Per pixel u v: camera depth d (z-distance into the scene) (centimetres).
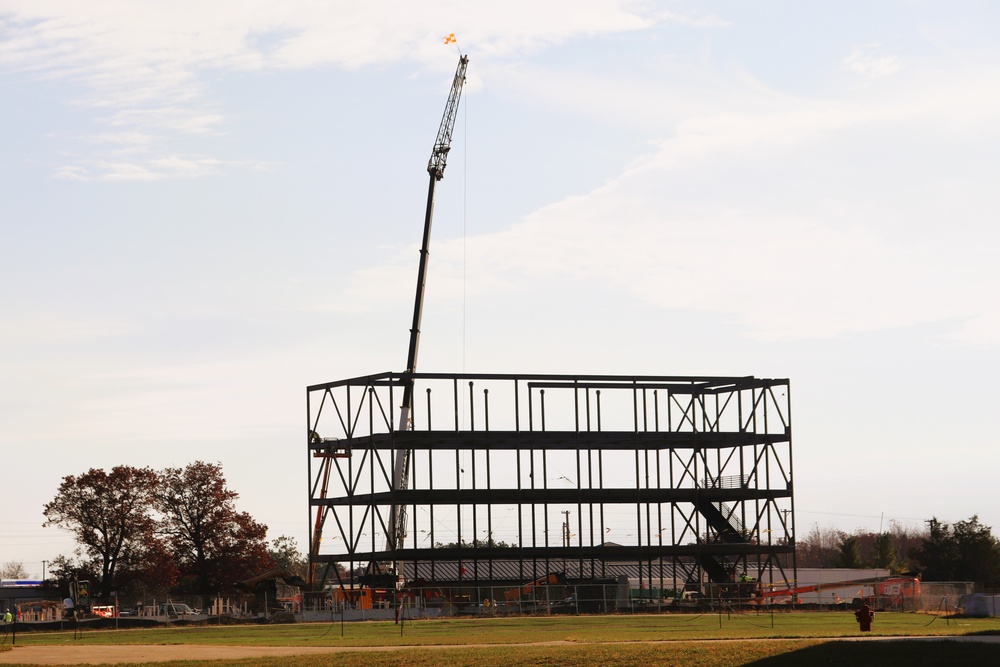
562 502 11356
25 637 7588
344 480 11175
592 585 10362
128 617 9988
